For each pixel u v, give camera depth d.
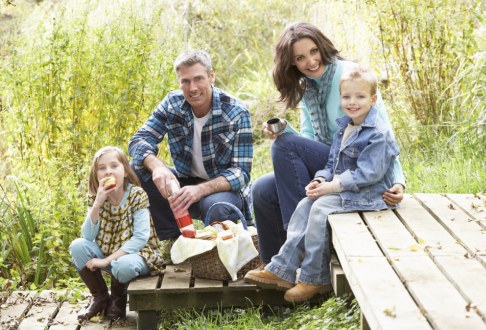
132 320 4.32
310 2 10.06
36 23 7.55
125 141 6.06
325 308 3.73
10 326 4.16
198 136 4.63
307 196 3.92
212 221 4.46
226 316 4.05
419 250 3.26
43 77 6.03
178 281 4.16
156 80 6.10
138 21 6.30
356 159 3.89
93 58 6.12
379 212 3.82
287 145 4.12
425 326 2.47
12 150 6.21
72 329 4.16
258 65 9.91
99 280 4.30
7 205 5.56
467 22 6.23
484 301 2.64
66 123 6.04
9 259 5.39
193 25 9.62
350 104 3.91
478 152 5.66
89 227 4.21
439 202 4.09
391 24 6.59
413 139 6.32
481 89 5.93
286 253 3.89
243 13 10.38
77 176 5.86
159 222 4.68
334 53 4.18
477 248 3.22
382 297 2.73
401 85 6.58
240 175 4.55
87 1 6.91
